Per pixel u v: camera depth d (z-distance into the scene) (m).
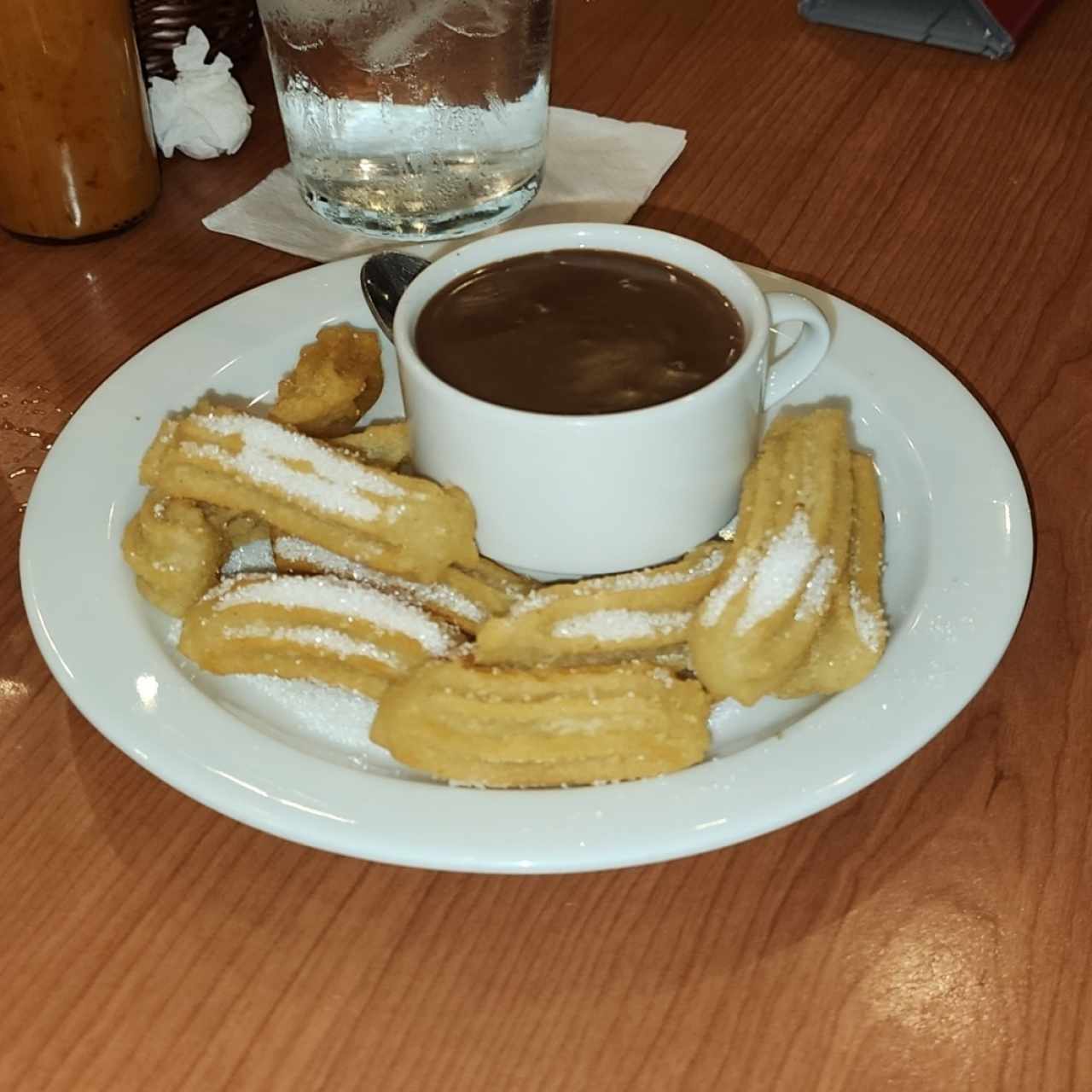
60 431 0.45
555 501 0.37
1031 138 0.59
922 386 0.43
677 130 0.58
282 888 0.33
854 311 0.46
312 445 0.39
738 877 0.33
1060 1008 0.31
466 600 0.38
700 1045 0.30
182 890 0.33
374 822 0.31
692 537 0.38
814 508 0.37
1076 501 0.42
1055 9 0.67
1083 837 0.34
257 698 0.36
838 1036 0.30
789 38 0.65
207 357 0.45
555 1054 0.30
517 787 0.33
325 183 0.52
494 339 0.38
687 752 0.33
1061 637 0.38
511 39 0.50
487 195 0.52
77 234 0.53
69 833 0.34
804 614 0.35
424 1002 0.31
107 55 0.50
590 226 0.40
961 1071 0.30
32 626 0.36
